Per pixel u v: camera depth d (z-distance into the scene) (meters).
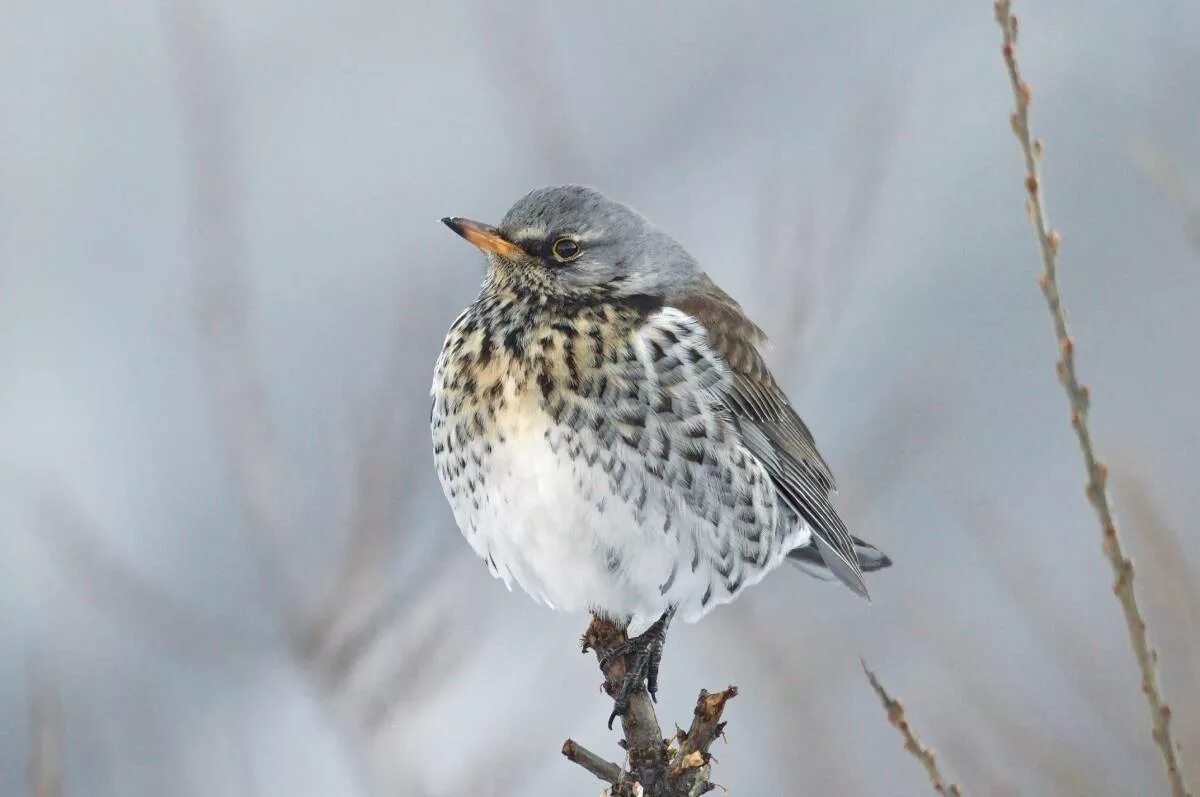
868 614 13.84
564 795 14.19
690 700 14.60
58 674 14.52
